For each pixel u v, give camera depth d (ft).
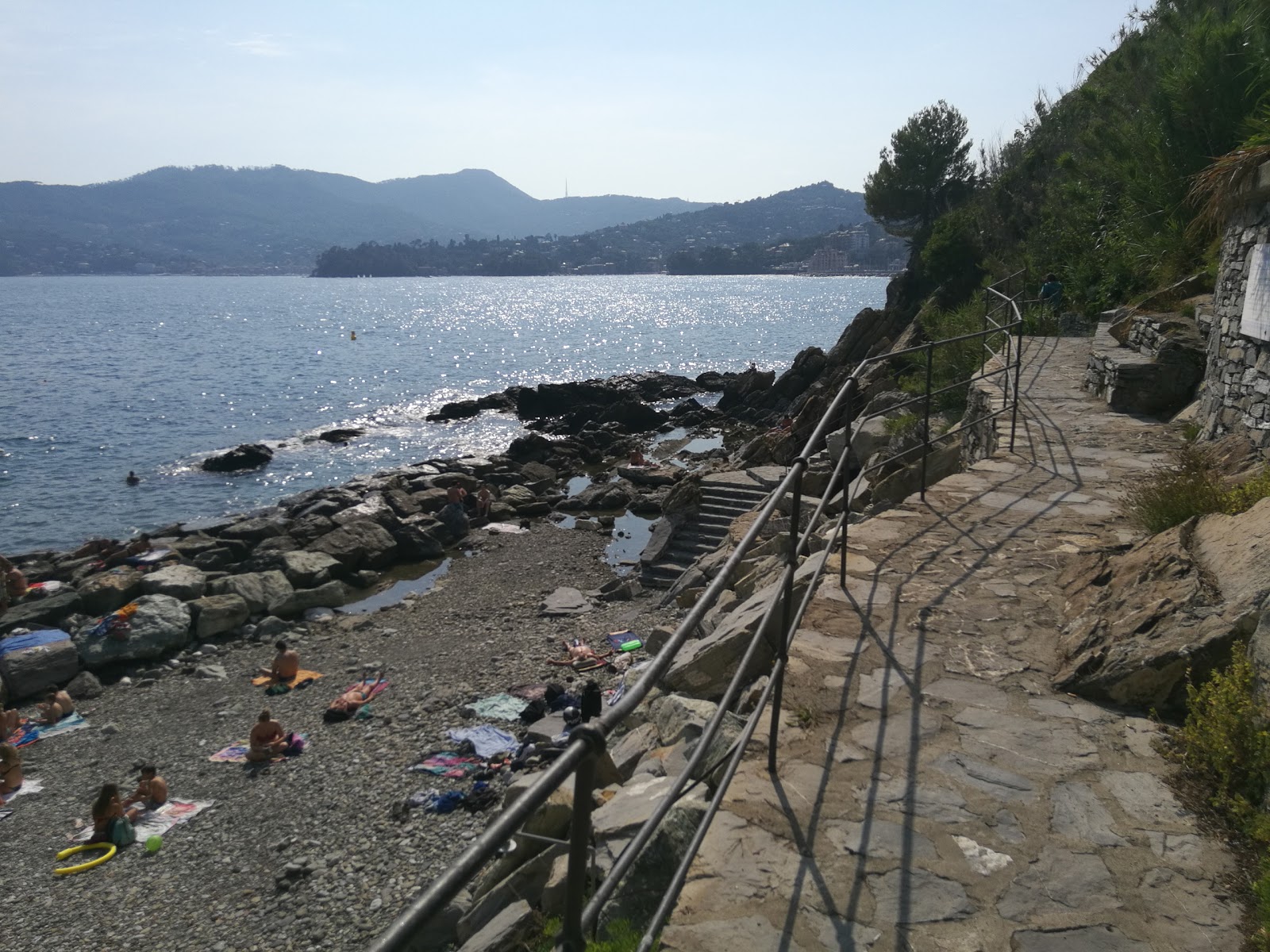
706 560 62.90
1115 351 42.14
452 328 396.98
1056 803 12.09
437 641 62.18
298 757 45.60
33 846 39.93
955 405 62.75
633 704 7.40
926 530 23.57
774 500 11.96
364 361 259.80
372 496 101.81
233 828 39.60
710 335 354.54
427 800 39.11
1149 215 57.52
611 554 82.64
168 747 48.83
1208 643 14.01
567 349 299.79
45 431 150.92
